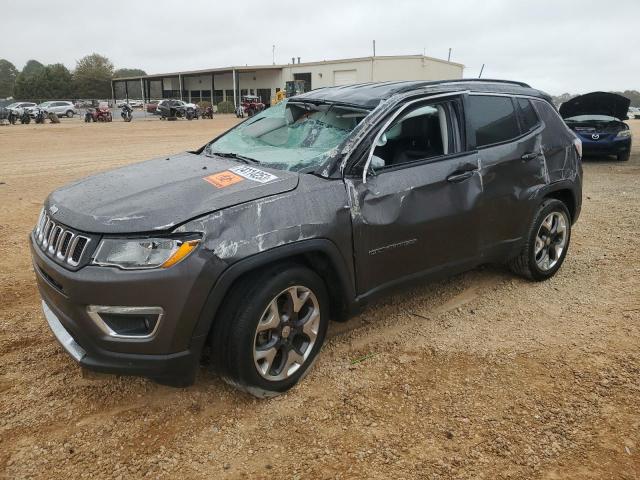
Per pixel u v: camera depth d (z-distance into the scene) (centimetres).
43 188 961
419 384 337
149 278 268
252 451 279
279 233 299
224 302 294
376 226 344
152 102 5097
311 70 5372
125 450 279
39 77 9331
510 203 435
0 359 362
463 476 261
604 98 1373
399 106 371
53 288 290
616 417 305
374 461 271
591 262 555
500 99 445
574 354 373
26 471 263
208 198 295
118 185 329
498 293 477
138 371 279
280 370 317
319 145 365
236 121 3800
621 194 926
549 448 280
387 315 434
